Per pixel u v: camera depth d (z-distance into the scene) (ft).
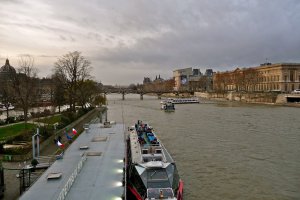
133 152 111.14
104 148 106.83
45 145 151.94
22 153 129.39
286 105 486.79
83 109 334.44
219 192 106.73
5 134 184.96
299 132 221.66
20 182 93.25
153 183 84.07
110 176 79.00
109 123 157.89
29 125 221.46
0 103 471.21
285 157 152.35
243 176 123.54
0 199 87.97
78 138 123.85
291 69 645.92
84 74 395.75
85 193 68.64
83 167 85.87
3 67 444.55
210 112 387.34
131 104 606.55
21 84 286.87
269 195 104.32
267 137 204.03
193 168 134.00
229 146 177.27
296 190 108.68
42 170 104.58
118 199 65.72
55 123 221.66
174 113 385.50
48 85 535.60
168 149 169.89
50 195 66.64
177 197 82.33
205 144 183.21
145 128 157.28
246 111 390.83
